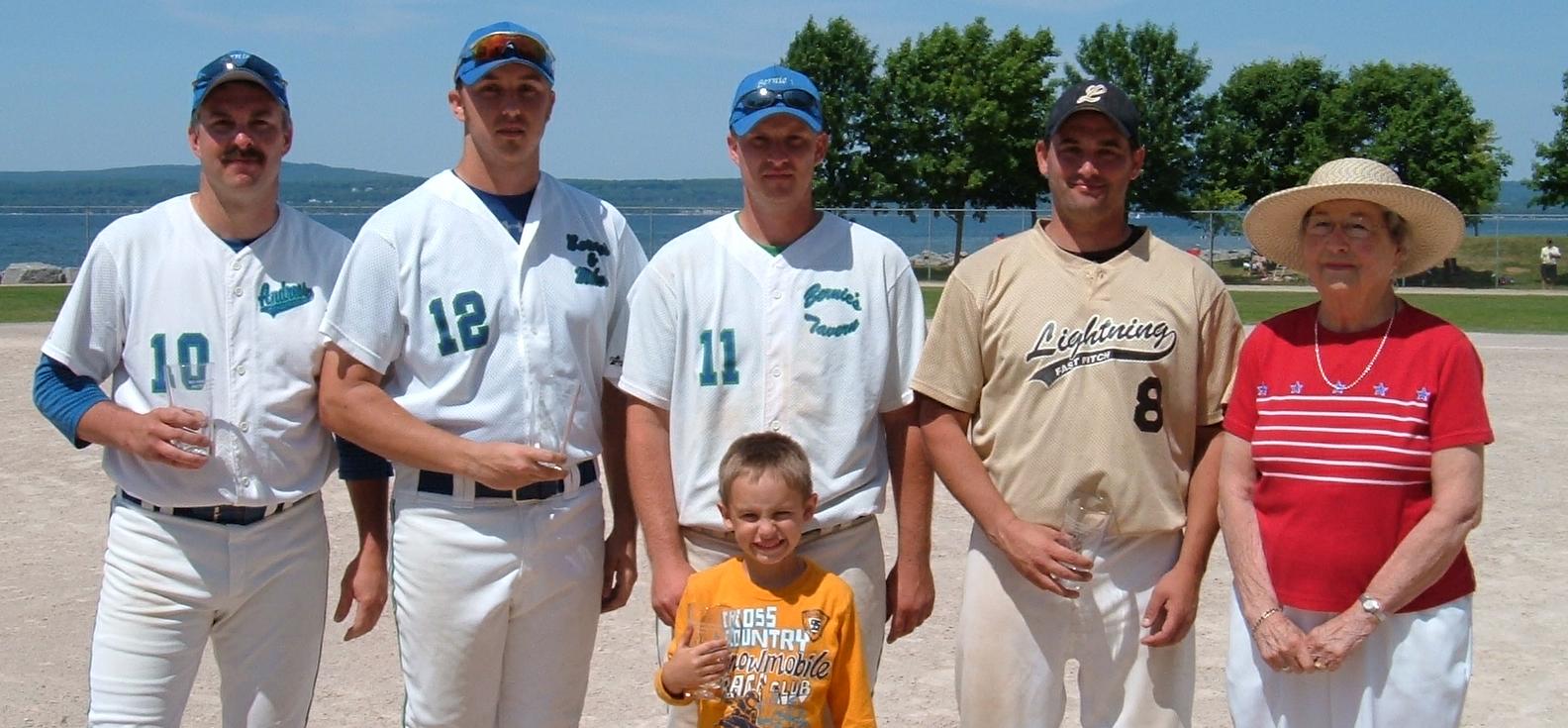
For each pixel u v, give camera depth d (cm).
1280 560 431
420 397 459
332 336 454
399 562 466
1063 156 468
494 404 459
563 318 470
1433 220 421
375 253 455
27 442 1309
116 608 460
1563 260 5525
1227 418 454
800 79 460
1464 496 406
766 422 464
